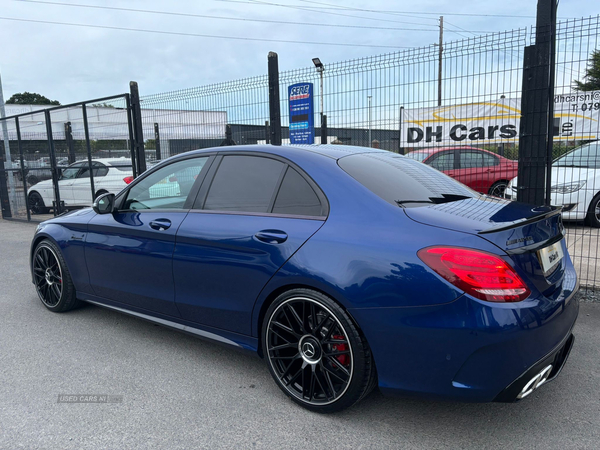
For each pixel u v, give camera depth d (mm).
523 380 2053
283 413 2605
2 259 6992
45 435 2414
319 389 2609
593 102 5230
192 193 3244
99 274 3816
